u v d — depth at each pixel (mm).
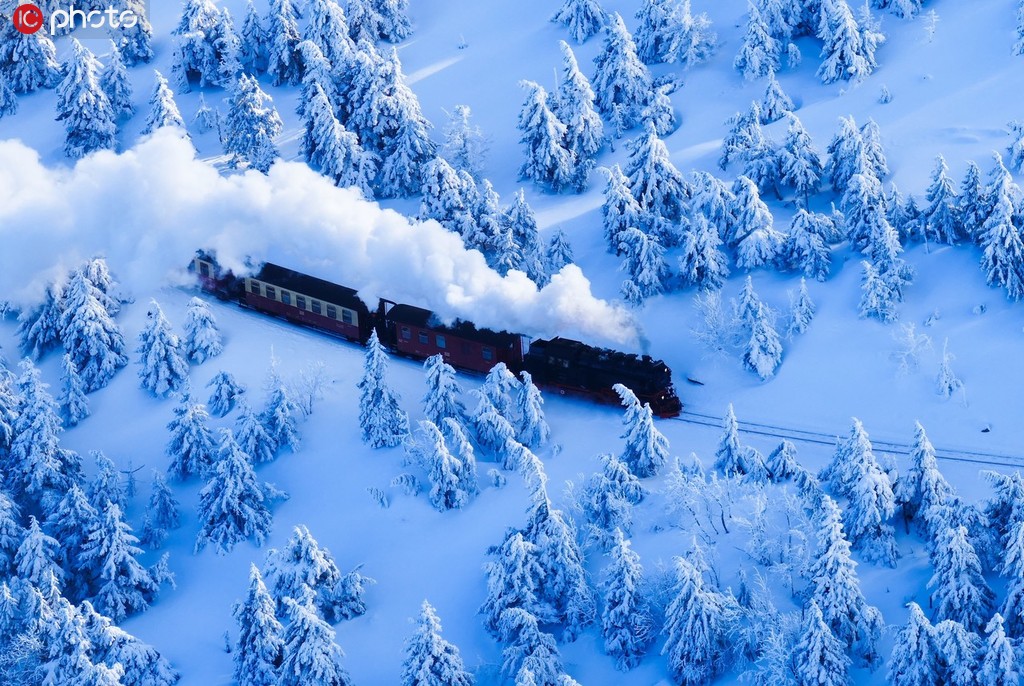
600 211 76188
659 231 69875
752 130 74312
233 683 53438
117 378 69500
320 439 63969
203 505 60281
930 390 60156
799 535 51031
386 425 62031
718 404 62688
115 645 53188
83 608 55125
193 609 57812
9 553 58688
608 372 61906
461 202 72438
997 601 49094
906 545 53062
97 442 66688
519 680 47281
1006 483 50344
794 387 62219
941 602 48594
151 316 67688
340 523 60094
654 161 70312
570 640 53188
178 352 68375
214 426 64812
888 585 51531
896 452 58125
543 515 53938
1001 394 59156
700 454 59500
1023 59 77500
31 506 61594
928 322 62625
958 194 67188
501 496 59281
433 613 49875
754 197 67188
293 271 71750
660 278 67500
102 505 60562
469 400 64438
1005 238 61156
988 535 50250
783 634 47750
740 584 51531
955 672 45625
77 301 69125
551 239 74125
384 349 68812
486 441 61219
